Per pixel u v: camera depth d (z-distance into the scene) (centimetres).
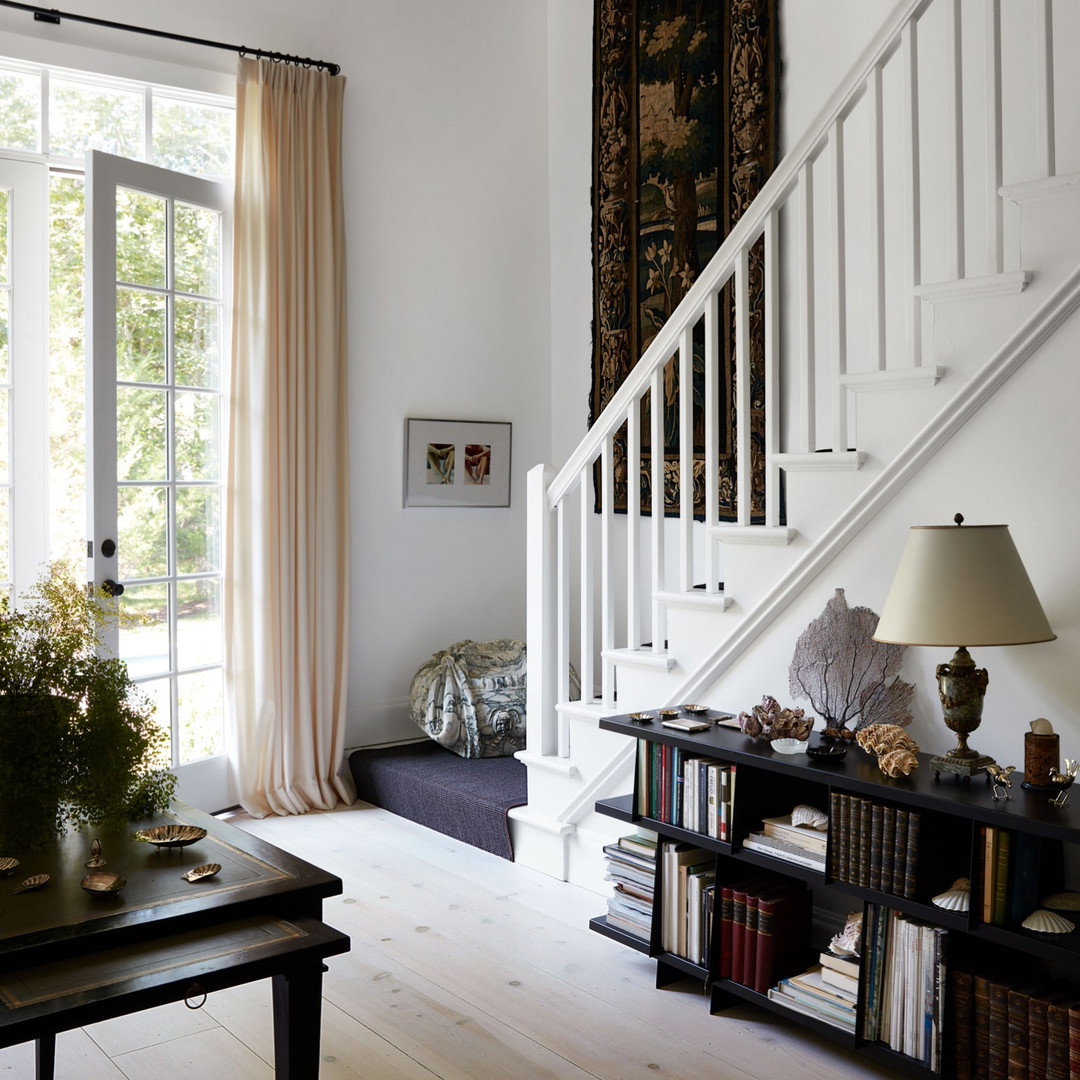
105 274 409
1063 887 247
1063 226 256
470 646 512
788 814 293
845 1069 258
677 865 298
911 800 236
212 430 460
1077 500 254
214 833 228
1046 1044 222
